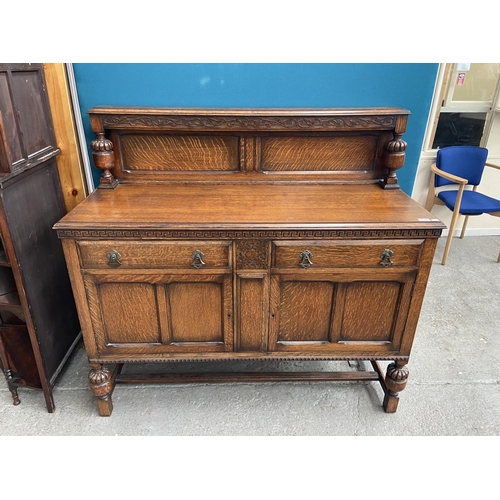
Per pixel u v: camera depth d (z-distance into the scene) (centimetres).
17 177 150
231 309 151
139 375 179
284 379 177
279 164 181
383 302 153
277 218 141
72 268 142
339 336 159
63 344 192
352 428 168
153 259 141
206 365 205
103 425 168
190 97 184
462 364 205
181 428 167
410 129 196
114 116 165
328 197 164
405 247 141
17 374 175
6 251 147
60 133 180
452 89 314
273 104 187
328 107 185
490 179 343
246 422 170
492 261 313
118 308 151
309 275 146
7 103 143
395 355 163
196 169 180
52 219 179
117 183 178
